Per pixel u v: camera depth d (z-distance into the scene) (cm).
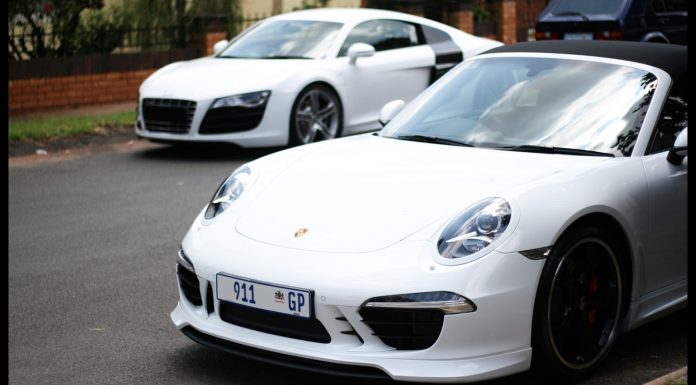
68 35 1498
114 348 517
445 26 1235
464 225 425
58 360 502
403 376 411
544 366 435
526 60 568
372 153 516
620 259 464
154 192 920
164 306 589
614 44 565
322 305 418
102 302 599
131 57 1518
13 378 478
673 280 500
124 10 1579
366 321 415
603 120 506
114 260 694
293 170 507
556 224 428
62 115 1369
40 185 961
